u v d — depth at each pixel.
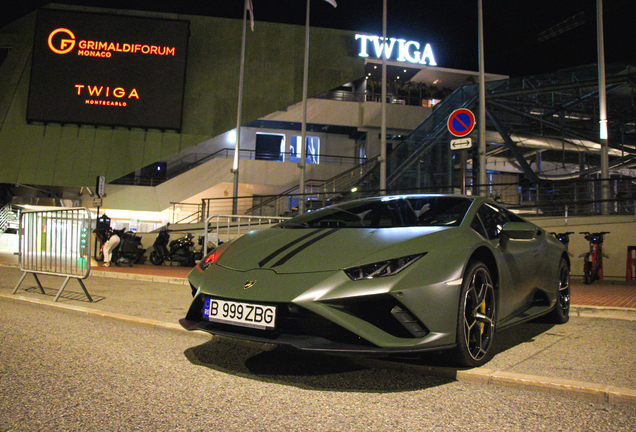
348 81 24.33
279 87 23.92
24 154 22.19
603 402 2.09
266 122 24.84
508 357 2.83
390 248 2.43
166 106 22.80
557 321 4.05
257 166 22.98
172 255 11.98
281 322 2.29
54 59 22.55
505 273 2.94
